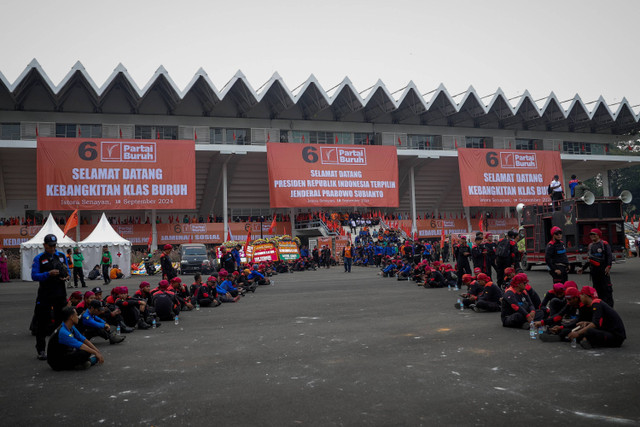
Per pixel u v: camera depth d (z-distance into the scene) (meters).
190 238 42.19
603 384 5.31
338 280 23.14
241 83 43.59
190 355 7.44
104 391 5.55
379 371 6.10
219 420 4.47
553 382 5.43
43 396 5.41
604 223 19.72
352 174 44.62
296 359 6.93
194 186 40.88
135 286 22.14
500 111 52.62
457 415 4.45
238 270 19.50
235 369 6.44
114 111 43.97
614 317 7.11
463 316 10.62
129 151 39.66
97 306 8.75
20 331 10.44
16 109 41.59
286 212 51.47
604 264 10.01
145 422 4.48
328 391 5.29
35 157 41.59
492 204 47.78
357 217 45.47
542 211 22.16
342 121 50.53
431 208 60.34
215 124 46.69
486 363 6.37
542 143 57.12
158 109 45.06
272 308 13.19
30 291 21.34
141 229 40.66
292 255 34.41
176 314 11.44
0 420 4.62
